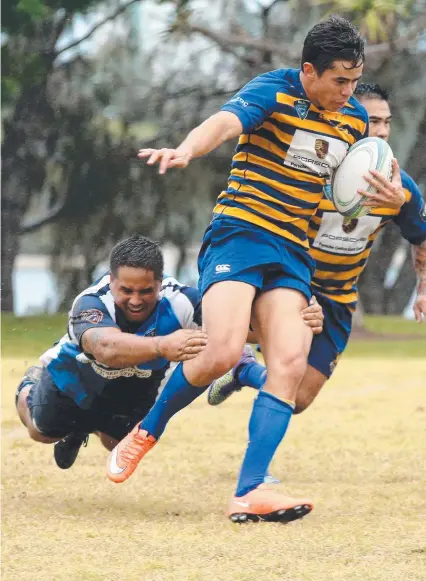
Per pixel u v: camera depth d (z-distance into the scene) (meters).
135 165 79.25
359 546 13.20
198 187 80.12
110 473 15.47
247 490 14.80
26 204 79.38
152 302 15.07
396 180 15.97
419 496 16.64
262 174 15.22
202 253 15.73
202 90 79.94
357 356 50.12
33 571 12.00
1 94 73.50
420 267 18.41
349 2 59.62
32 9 68.56
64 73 78.94
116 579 11.66
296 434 23.77
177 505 16.08
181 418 26.53
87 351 15.05
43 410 16.47
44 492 17.03
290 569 12.07
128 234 81.69
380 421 26.02
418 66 71.56
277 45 71.81
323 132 15.31
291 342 14.86
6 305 79.06
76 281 81.62
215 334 14.59
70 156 78.75
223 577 11.72
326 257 17.70
